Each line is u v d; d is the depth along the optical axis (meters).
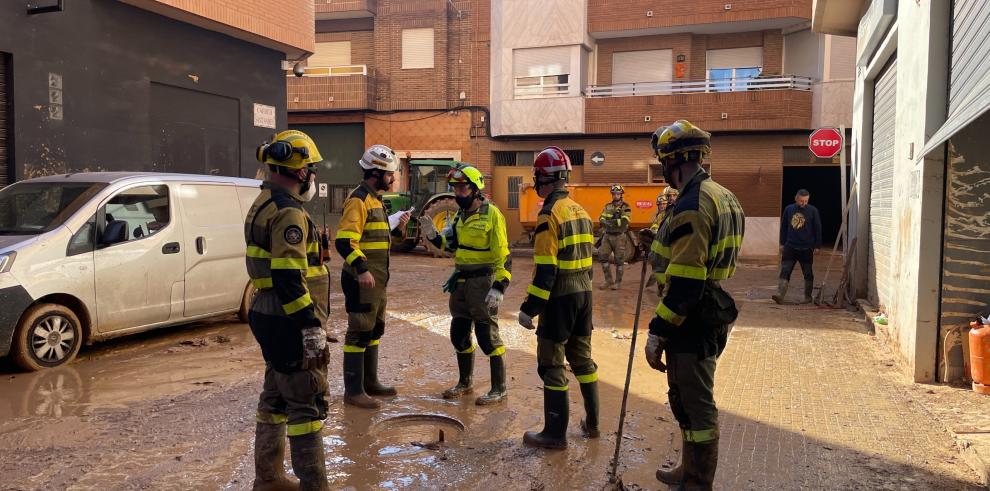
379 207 5.38
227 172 13.81
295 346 3.39
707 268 3.36
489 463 4.28
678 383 3.46
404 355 7.05
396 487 3.90
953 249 6.04
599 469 4.21
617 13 20.84
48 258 6.27
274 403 3.60
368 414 5.18
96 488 3.79
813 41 19.48
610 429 4.95
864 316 9.75
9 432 4.63
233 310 8.30
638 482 4.04
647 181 20.80
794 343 7.89
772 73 20.52
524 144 21.91
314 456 3.44
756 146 19.86
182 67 12.59
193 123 12.99
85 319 6.62
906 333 6.57
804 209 10.85
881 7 7.93
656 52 21.30
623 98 20.45
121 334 6.98
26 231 6.48
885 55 8.88
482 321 5.45
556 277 4.42
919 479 4.07
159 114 12.30
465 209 5.46
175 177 7.71
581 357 4.70
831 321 9.38
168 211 7.50
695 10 20.09
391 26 22.67
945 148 6.02
